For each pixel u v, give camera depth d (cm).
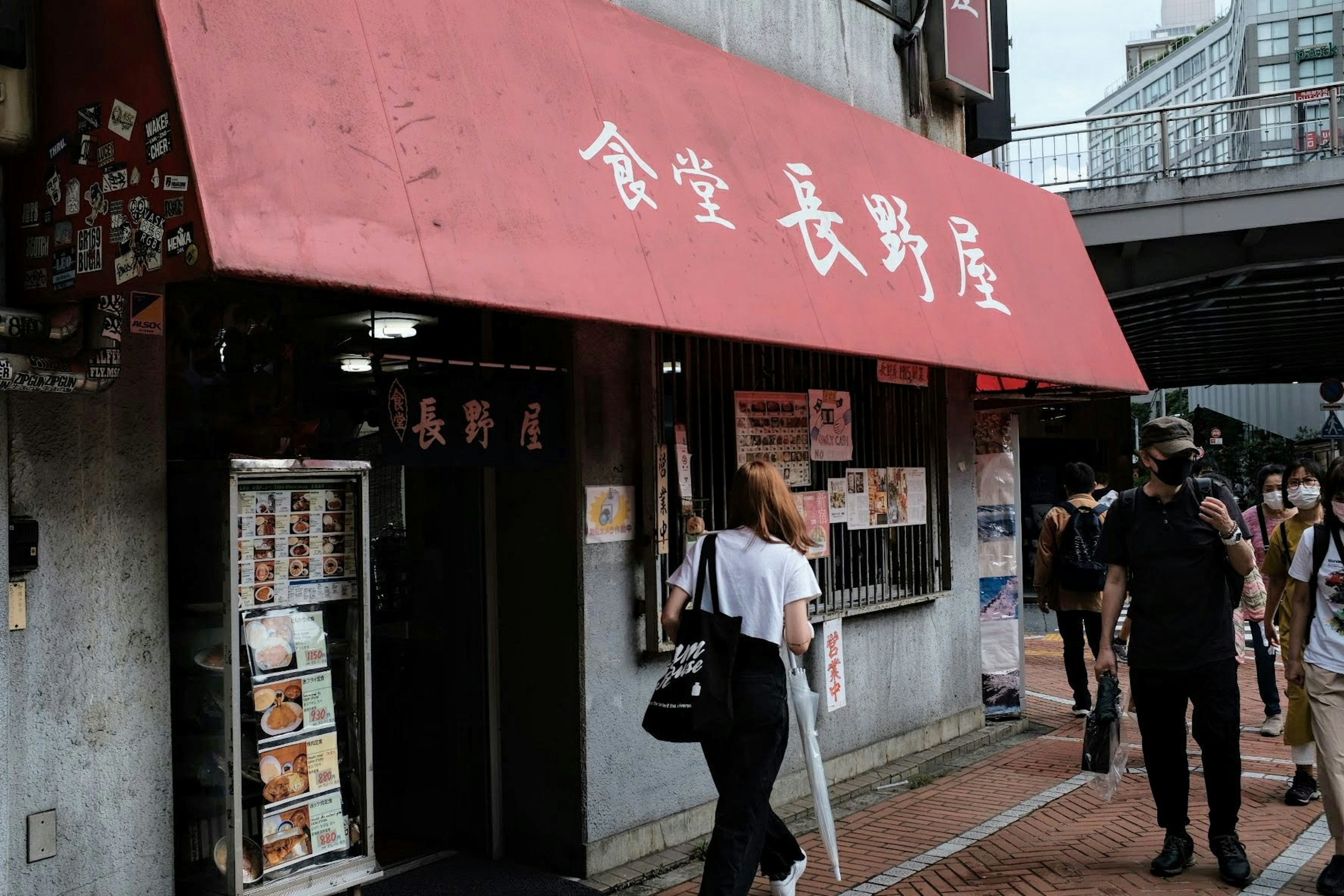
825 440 641
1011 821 568
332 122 311
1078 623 834
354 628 396
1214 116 1409
